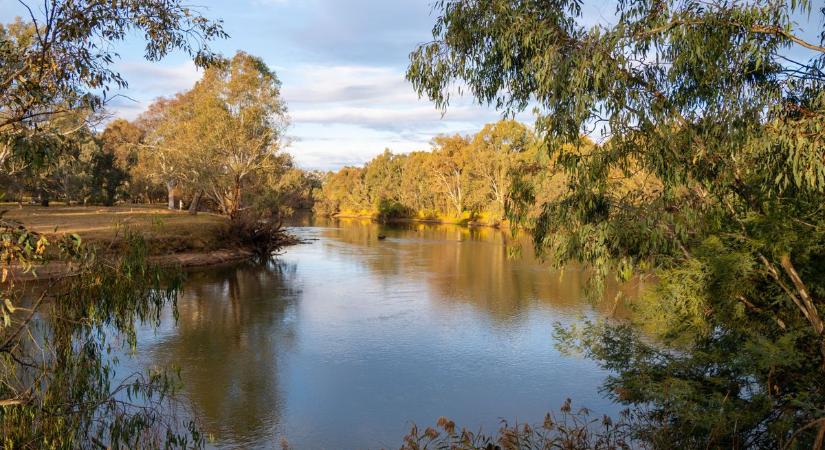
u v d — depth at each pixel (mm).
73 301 4816
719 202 5168
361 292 20984
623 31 4406
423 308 18109
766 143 4301
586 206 5586
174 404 9414
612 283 19672
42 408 4547
